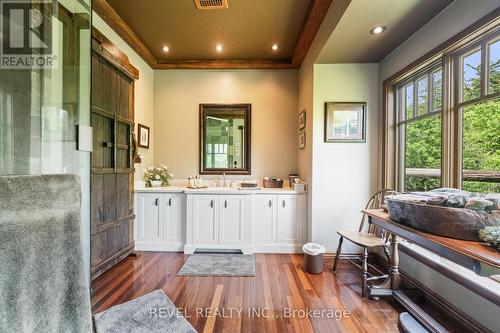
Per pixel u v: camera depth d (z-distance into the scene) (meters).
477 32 1.58
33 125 1.06
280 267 2.64
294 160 3.67
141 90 3.33
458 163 1.80
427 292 1.93
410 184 2.42
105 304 1.90
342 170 2.87
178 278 2.36
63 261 0.80
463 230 1.25
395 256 2.05
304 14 2.51
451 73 1.83
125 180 2.77
